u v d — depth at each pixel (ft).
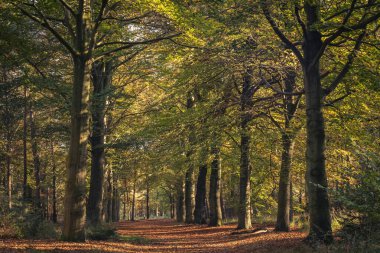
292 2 41.29
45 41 66.95
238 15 45.78
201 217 111.55
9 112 78.48
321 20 39.14
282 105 63.87
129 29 69.77
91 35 51.52
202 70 59.36
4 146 91.71
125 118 91.09
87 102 51.01
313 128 42.80
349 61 44.29
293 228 72.79
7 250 36.76
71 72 74.18
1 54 53.21
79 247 43.24
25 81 59.93
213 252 49.60
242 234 71.67
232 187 122.52
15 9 48.70
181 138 70.59
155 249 53.21
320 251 33.65
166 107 74.49
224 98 64.18
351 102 53.62
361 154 30.96
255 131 68.85
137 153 83.41
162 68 74.02
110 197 145.89
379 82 43.70
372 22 43.98
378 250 28.63
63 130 74.49
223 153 84.28
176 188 151.33
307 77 43.88
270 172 79.25
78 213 48.62
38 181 94.58
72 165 49.16
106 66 79.46
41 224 59.67
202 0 47.03
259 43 53.67
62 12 58.59
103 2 50.26
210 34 52.85
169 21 57.88
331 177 58.95
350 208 30.71
